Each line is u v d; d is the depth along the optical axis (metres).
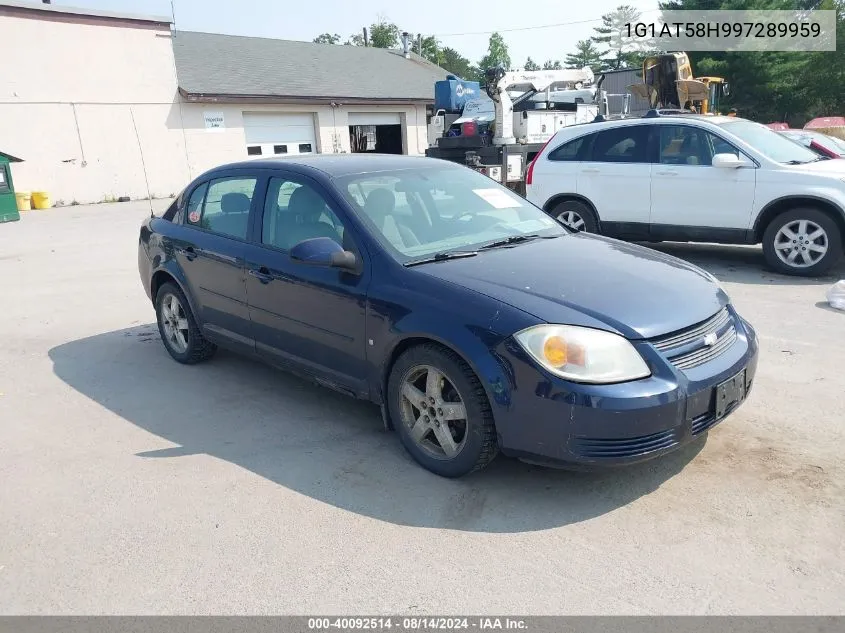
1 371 5.69
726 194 8.07
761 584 2.79
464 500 3.48
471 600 2.76
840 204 7.45
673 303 3.49
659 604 2.70
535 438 3.25
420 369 3.67
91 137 21.75
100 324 7.06
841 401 4.44
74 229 15.27
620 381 3.15
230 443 4.21
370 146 29.03
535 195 9.62
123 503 3.56
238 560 3.06
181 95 23.31
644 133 8.71
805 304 6.75
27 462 4.05
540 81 15.31
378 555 3.06
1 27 19.75
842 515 3.22
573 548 3.07
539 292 3.48
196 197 5.39
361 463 3.90
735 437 4.00
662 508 3.34
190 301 5.32
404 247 3.98
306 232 4.32
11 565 3.09
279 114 25.70
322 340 4.20
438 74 32.81
